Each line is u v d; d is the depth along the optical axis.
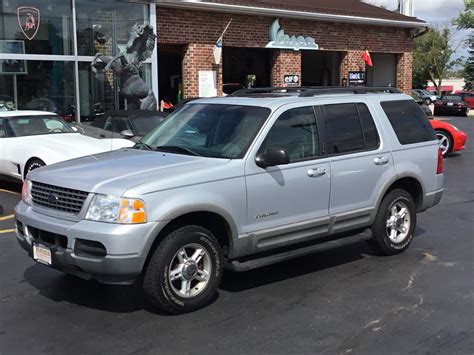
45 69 14.38
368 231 6.18
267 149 4.91
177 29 16.67
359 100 6.07
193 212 4.59
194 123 5.59
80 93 14.99
